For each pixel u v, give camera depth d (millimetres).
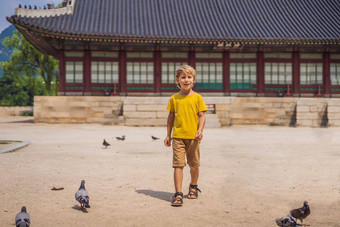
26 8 31094
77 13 34281
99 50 33000
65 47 32562
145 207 5551
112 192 6625
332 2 40469
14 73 49938
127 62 33531
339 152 13383
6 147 13969
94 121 29594
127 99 28188
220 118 29391
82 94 32781
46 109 29453
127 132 23078
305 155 12500
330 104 29953
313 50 35219
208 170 9258
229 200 6047
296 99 30906
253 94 34875
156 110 28250
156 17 36031
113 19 34625
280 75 35188
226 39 31891
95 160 11047
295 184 7445
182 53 34156
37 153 12523
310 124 30203
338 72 35812
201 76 34406
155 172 8922
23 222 3939
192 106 5895
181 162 5840
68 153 12719
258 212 5301
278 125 30938
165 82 34000
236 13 37969
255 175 8523
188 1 39406
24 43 47344
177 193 5699
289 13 38469
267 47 34750
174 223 4742
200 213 5227
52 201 5926
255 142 17469
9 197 6184
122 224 4688
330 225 4699
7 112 52469
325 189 6973
